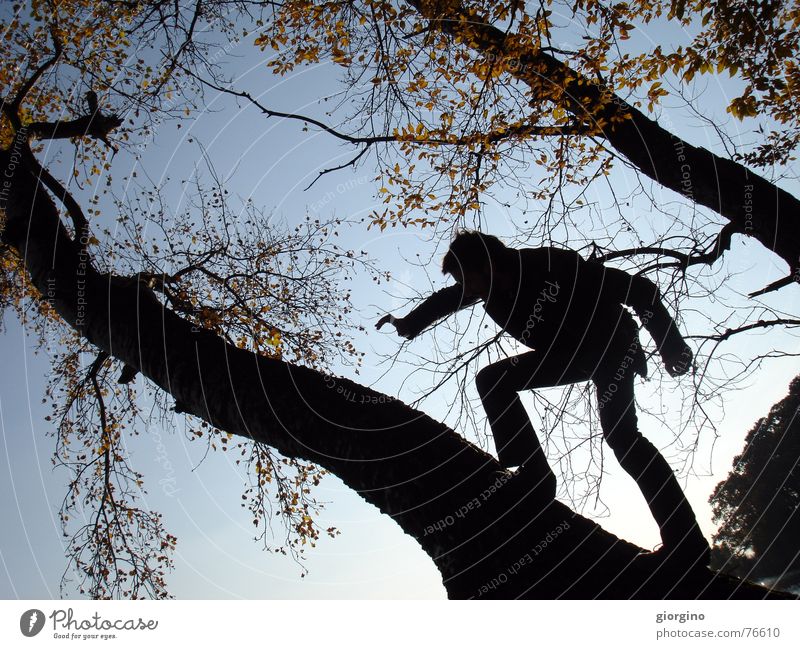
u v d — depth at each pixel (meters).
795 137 6.38
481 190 6.27
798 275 4.58
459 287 3.18
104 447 7.86
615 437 2.89
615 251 5.37
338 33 6.30
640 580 2.44
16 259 7.96
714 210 4.78
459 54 6.07
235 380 3.06
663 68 5.73
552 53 5.88
